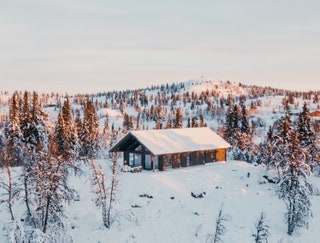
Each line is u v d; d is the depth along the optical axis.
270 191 52.03
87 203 43.16
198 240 36.69
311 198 49.69
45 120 63.34
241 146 81.62
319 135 83.00
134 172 56.44
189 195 48.25
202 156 65.38
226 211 44.47
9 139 49.91
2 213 38.50
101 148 90.06
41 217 35.53
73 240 36.22
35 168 34.47
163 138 62.16
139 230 38.56
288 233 39.22
